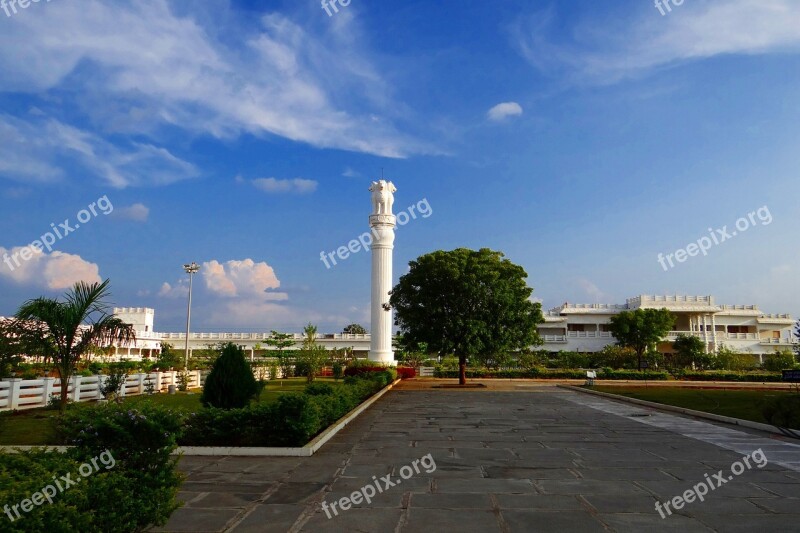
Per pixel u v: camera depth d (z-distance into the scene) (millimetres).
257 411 11555
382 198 55844
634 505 7492
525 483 8727
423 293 36219
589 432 14758
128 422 6055
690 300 69562
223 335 79250
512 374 49281
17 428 14039
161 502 5660
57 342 16359
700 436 13992
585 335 70812
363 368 44562
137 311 71750
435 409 21531
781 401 14711
